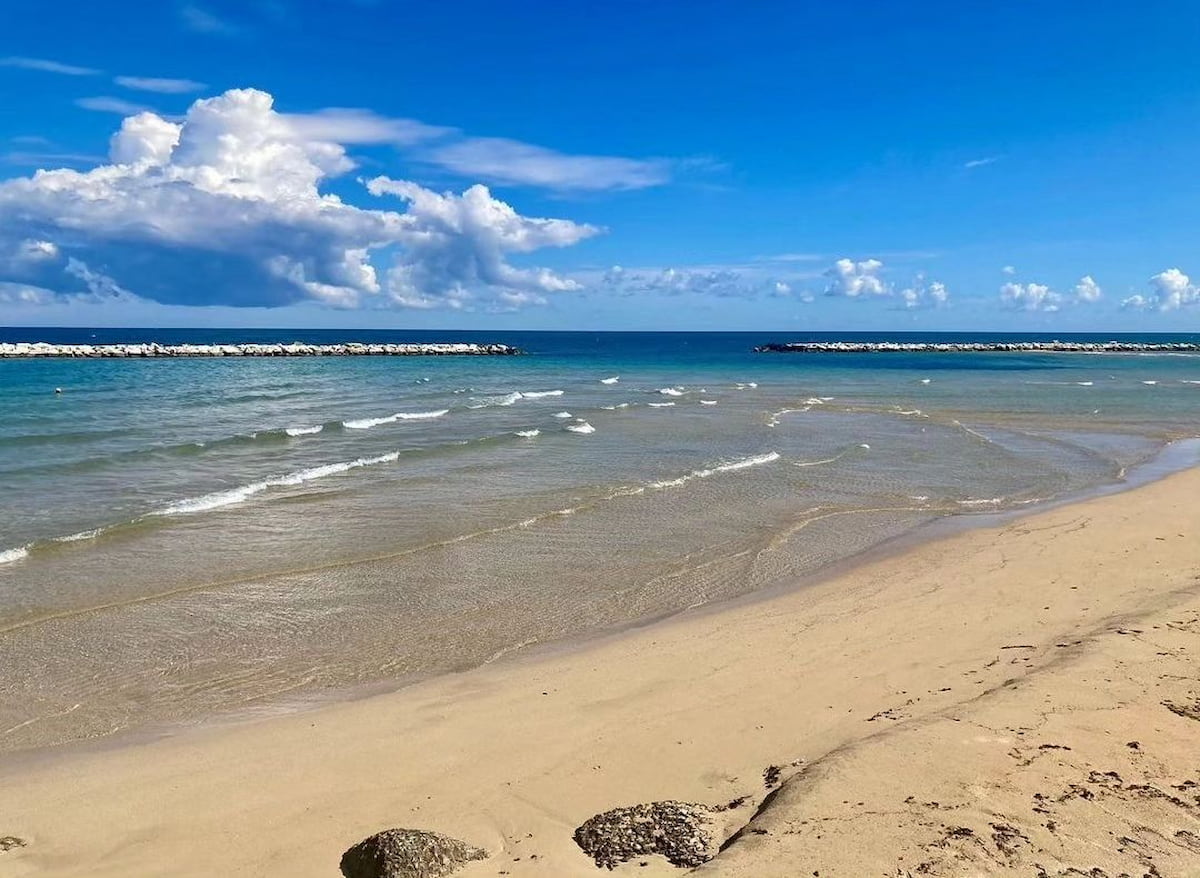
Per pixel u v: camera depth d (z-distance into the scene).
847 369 73.00
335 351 87.25
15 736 6.70
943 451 23.23
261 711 7.21
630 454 21.92
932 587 10.55
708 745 6.02
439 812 5.21
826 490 17.53
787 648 8.34
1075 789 4.82
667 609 10.15
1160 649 7.34
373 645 8.84
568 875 4.32
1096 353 118.50
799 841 4.35
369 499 15.93
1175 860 4.11
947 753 5.32
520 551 12.59
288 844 4.90
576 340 198.38
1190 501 15.56
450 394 41.66
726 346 144.00
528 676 7.83
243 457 20.67
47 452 20.53
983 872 4.02
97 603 9.89
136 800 5.53
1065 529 13.52
